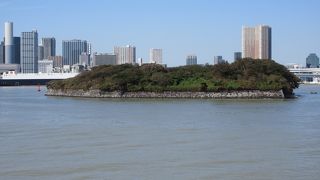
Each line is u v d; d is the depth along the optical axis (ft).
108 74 440.04
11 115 233.35
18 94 492.95
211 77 412.36
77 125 186.70
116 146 134.51
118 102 337.31
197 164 110.11
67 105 306.76
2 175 100.17
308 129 169.58
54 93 458.91
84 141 143.95
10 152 125.39
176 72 422.00
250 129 170.09
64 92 448.65
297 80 435.53
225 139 146.41
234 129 170.30
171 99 376.89
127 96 404.16
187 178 97.76
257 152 124.47
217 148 130.62
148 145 135.95
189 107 278.46
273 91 390.63
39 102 345.10
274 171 103.24
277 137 150.00
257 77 410.93
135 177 98.53
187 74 417.08
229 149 128.98
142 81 412.57
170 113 236.02
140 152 124.98
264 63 430.20
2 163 111.34
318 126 178.70
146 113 237.25
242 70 422.00
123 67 449.89
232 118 209.15
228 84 395.55
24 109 273.13
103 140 145.69
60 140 146.10
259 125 182.29
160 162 112.27
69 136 155.02
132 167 107.24
